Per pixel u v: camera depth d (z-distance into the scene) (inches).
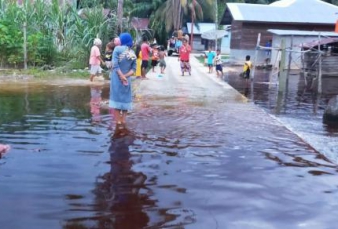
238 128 295.4
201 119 323.9
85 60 732.7
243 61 1226.6
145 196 166.6
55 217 146.1
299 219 148.6
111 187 175.5
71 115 321.7
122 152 226.4
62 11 757.9
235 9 1238.9
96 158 214.2
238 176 192.7
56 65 705.0
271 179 189.8
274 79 802.2
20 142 240.2
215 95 464.4
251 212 153.4
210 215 150.2
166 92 478.3
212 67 830.5
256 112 361.1
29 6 765.3
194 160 215.8
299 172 201.2
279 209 156.8
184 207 156.7
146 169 199.5
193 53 1691.7
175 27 1642.5
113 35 782.5
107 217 147.2
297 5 1278.3
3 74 612.4
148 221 144.6
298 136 276.1
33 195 164.9
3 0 756.0
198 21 2086.6
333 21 1208.8
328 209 157.9
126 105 289.6
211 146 244.2
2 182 177.5
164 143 247.8
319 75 642.8
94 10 781.3
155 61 745.0
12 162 204.1
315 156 229.1
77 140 247.9
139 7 1766.7
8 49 676.7
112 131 273.0
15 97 407.2
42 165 200.8
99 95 434.3
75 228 138.4
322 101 532.4
